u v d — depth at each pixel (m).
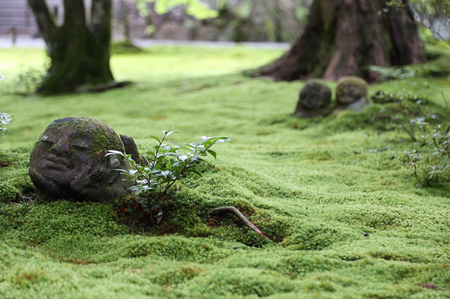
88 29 11.65
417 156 4.54
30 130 7.23
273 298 2.35
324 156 5.66
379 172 4.98
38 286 2.39
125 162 3.70
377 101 7.56
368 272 2.72
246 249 3.12
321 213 3.76
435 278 2.66
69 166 3.46
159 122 7.75
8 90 11.40
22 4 24.84
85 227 3.30
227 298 2.37
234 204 3.61
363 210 3.75
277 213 3.66
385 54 9.95
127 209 3.51
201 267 2.73
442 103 7.44
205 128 7.41
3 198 3.62
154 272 2.65
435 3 5.74
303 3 25.20
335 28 10.38
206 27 25.86
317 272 2.72
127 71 14.48
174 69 15.04
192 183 4.04
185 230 3.38
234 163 4.88
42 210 3.44
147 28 26.06
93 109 8.91
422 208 3.82
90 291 2.34
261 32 25.39
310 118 7.58
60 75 11.22
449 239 3.29
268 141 6.62
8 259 2.71
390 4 6.69
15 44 19.02
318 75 10.48
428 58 10.35
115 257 2.93
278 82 10.66
